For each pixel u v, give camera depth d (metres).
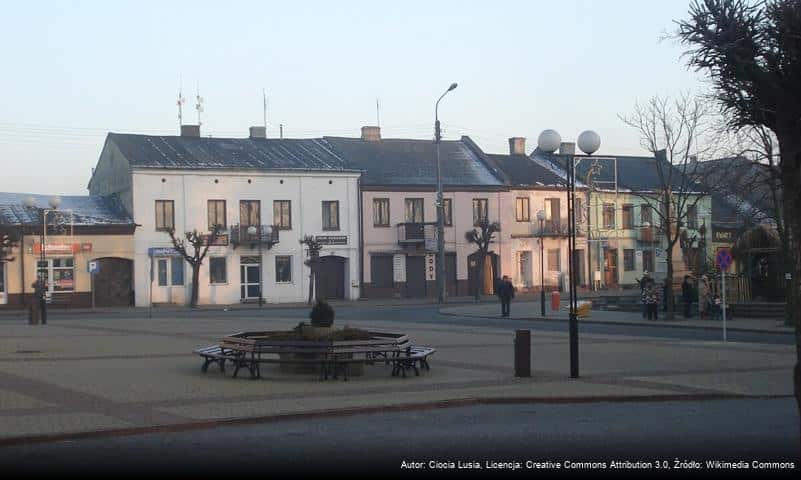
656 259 74.69
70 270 57.22
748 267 43.38
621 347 26.28
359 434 12.41
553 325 38.47
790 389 17.42
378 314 47.00
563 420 13.73
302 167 63.19
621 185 72.31
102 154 66.38
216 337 30.00
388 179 66.00
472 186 67.75
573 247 19.20
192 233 58.03
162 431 12.65
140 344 27.08
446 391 16.73
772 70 8.77
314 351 18.38
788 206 8.12
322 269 64.38
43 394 16.08
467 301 61.22
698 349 25.66
